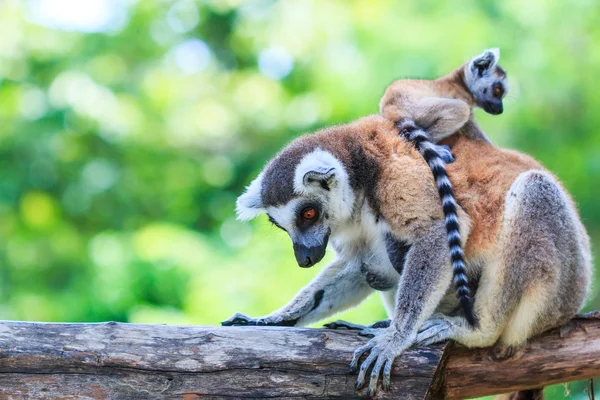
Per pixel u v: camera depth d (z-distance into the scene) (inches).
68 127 802.2
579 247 306.2
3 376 269.1
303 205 327.3
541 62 647.1
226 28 954.7
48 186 811.4
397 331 283.6
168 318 595.2
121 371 271.9
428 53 650.2
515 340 290.0
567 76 647.8
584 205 642.8
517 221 297.9
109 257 677.3
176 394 272.1
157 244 661.9
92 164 812.6
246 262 610.2
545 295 291.0
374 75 674.8
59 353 270.2
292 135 820.0
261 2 895.1
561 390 561.9
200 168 848.9
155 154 836.6
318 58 782.5
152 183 822.5
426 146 319.3
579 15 653.9
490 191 308.2
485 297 293.9
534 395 320.5
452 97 463.5
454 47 642.2
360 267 339.6
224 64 958.4
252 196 345.4
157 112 850.1
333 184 317.7
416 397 275.0
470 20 655.8
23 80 821.2
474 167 317.7
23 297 722.2
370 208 314.3
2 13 842.2
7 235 782.5
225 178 853.8
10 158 796.6
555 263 293.0
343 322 291.4
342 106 708.0
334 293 342.3
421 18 683.4
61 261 771.4
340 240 339.9
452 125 385.4
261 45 868.0
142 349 273.1
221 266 633.6
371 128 331.3
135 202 817.5
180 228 712.4
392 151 316.2
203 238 713.0
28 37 834.2
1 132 787.4
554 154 650.2
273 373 274.5
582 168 641.6
